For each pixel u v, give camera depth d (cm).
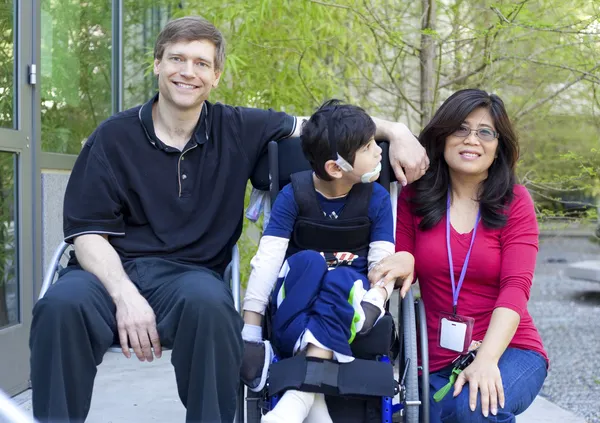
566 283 929
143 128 262
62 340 216
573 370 500
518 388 242
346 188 245
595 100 445
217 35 264
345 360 217
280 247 245
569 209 468
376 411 226
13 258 397
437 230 265
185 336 223
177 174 261
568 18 437
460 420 234
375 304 224
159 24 657
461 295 259
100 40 543
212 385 220
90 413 359
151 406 371
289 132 276
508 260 254
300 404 215
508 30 430
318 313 221
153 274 249
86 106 517
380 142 275
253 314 243
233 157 267
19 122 400
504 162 264
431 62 453
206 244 261
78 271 244
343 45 512
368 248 250
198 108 264
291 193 249
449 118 259
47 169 440
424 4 446
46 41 448
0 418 335
